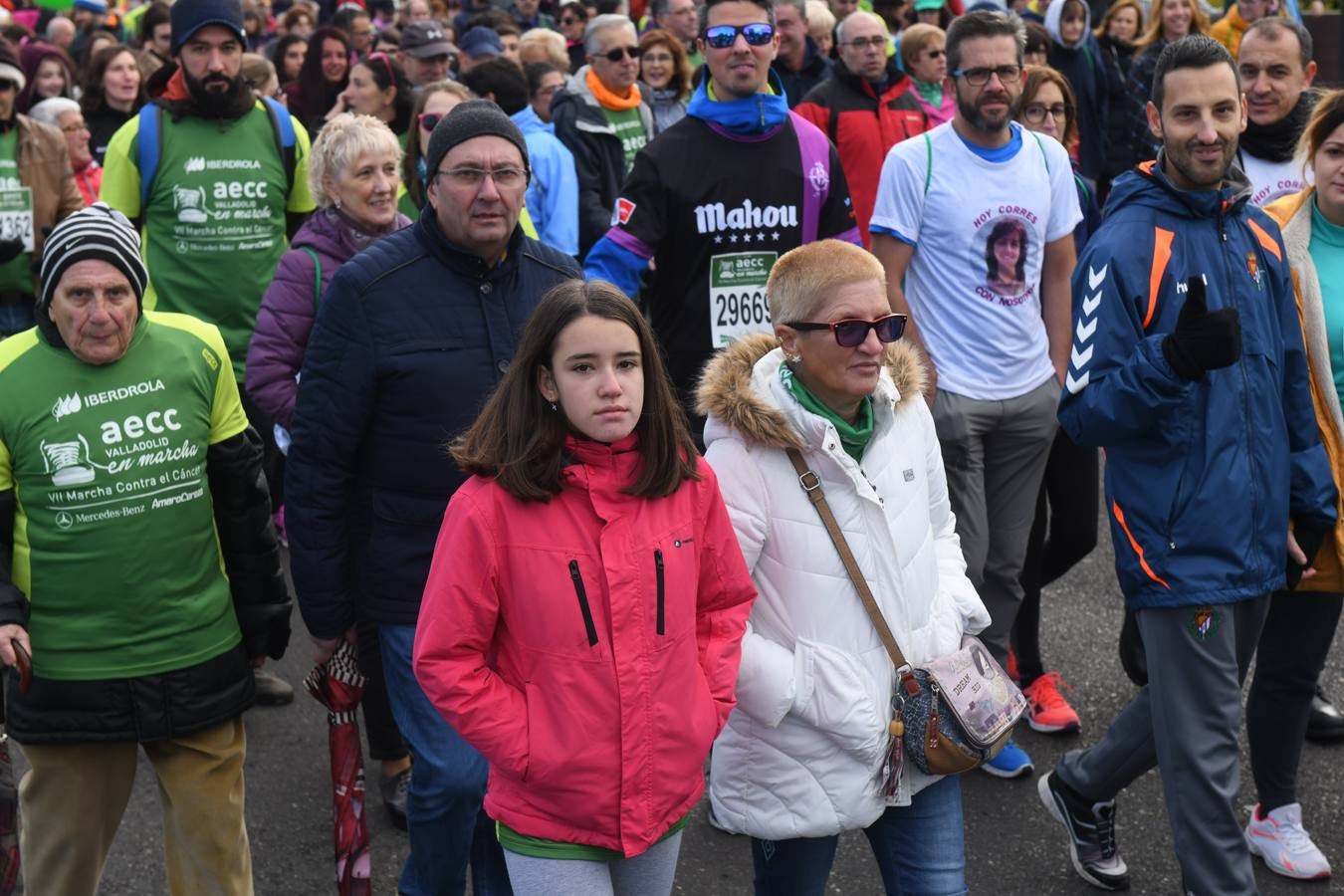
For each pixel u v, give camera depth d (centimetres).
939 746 295
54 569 312
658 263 471
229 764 333
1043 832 427
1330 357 389
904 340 320
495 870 351
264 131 576
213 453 325
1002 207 453
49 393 309
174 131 564
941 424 455
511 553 268
